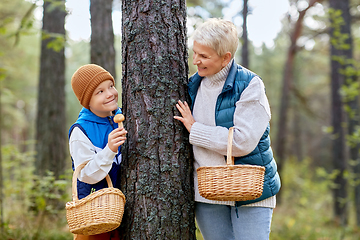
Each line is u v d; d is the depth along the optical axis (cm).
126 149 213
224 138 195
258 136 194
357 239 628
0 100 991
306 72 1773
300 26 987
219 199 182
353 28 958
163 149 208
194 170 219
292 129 2038
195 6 604
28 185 440
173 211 205
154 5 215
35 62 1213
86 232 178
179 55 219
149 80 212
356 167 814
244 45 708
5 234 352
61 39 476
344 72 688
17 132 1577
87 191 202
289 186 1174
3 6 787
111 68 427
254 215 207
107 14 432
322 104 1998
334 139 903
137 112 211
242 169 176
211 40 192
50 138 574
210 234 221
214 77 208
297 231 621
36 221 413
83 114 210
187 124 208
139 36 215
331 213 983
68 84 1566
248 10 697
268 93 1852
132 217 207
